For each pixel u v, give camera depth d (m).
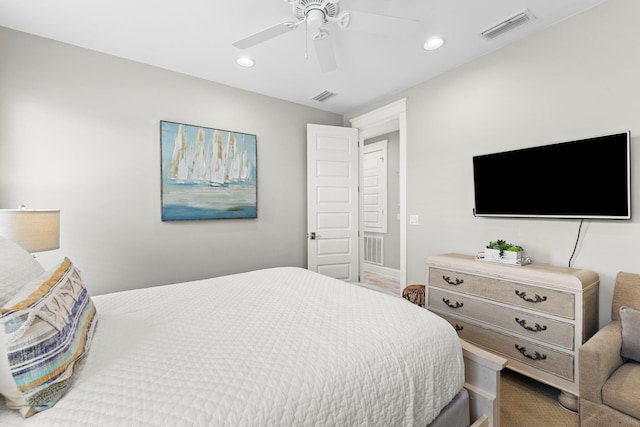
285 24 1.70
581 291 1.76
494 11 2.04
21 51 2.24
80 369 0.93
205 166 3.06
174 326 1.27
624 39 1.89
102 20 2.12
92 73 2.51
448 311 2.49
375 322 1.30
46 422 0.72
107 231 2.58
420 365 1.13
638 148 1.85
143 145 2.74
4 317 0.74
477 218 2.70
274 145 3.59
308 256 3.76
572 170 2.06
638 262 1.85
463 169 2.79
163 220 2.84
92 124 2.51
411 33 1.78
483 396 1.31
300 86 3.27
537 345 1.95
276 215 3.61
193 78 3.01
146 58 2.66
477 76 2.67
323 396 0.88
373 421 0.96
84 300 1.18
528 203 2.30
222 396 0.80
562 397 1.85
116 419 0.72
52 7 1.98
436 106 3.02
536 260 2.31
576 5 2.00
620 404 1.36
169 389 0.83
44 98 2.32
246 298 1.65
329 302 1.57
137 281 2.73
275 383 0.87
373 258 5.63
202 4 1.95
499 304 2.15
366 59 2.69
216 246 3.18
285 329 1.23
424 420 1.11
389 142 5.26
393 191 5.21
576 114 2.10
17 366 0.73
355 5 1.96
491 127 2.58
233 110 3.28
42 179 2.31
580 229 2.09
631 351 1.53
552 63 2.21
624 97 1.90
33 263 1.27
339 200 3.93
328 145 3.86
